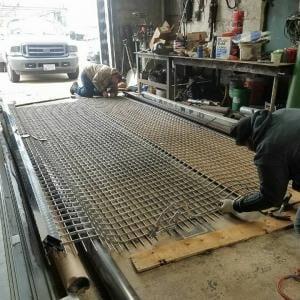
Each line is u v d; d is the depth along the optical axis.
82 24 13.35
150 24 6.66
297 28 3.77
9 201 1.76
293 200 2.06
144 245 1.72
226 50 4.28
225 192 2.21
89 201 2.12
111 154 2.86
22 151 2.73
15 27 8.14
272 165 1.39
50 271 1.36
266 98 4.61
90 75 5.30
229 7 5.16
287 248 1.71
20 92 6.46
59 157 2.81
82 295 1.42
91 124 3.77
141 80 6.05
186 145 3.02
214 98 5.41
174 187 2.29
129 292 1.27
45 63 7.42
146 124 3.69
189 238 1.76
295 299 1.40
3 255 1.25
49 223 1.64
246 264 1.60
